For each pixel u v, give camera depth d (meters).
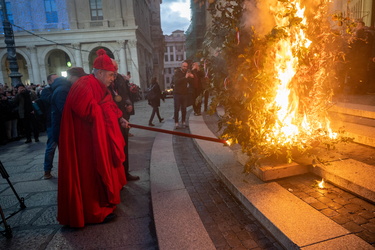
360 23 5.65
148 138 6.52
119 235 2.44
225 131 3.00
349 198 2.31
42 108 7.01
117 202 2.70
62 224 2.58
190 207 2.61
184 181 3.31
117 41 28.09
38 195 3.47
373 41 5.88
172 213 2.51
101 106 2.61
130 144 5.99
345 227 1.91
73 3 27.50
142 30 32.84
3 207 3.15
